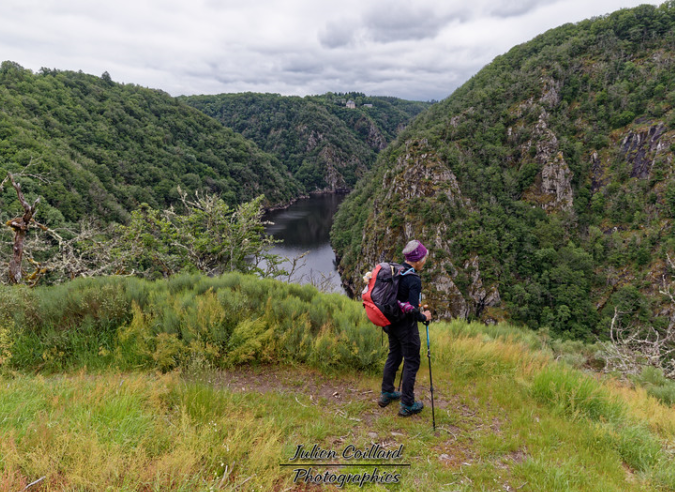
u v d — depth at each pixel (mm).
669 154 90875
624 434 3443
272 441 2525
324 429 3092
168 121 165875
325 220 151500
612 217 94250
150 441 2383
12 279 7449
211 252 13766
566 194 101875
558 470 2695
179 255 13414
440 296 86875
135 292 5375
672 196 84375
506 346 6484
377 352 4523
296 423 3174
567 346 10758
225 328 4781
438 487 2475
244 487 2117
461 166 108875
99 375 3754
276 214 162875
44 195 55375
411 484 2482
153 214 12898
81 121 123062
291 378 4301
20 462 1949
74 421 2396
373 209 111812
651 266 77625
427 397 4027
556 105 119812
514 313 81625
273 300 5785
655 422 4176
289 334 4891
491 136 119625
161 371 4102
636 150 99125
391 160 124625
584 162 105875
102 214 70000
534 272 88188
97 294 5074
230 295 5367
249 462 2367
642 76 110875
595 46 127625
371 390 4102
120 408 2600
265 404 3443
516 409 3893
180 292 6105
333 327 5398
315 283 10820
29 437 2195
